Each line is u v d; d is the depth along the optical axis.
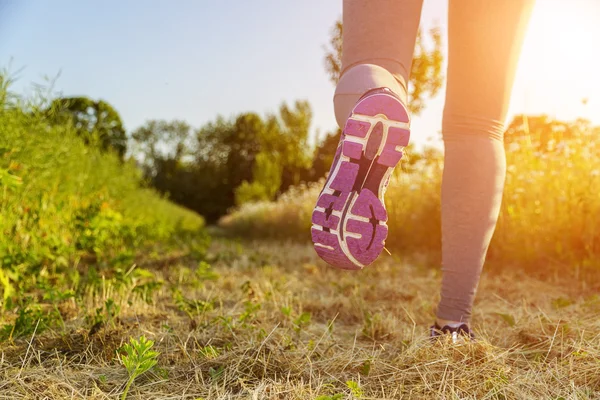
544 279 3.52
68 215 4.45
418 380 1.42
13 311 2.26
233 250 5.98
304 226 8.84
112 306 2.09
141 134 50.97
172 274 3.71
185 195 49.31
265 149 41.66
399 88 1.40
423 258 4.99
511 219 4.14
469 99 1.63
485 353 1.50
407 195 6.03
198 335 1.85
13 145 3.29
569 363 1.44
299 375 1.47
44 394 1.27
